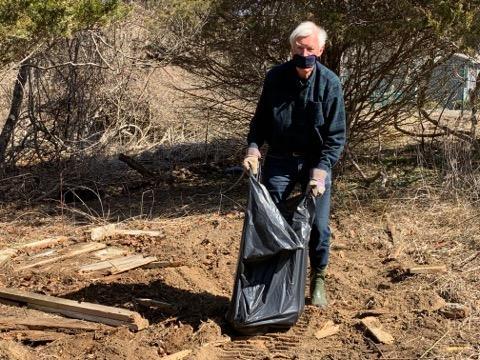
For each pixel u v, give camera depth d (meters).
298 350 4.50
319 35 4.60
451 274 5.70
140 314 5.15
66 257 6.68
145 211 8.83
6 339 4.74
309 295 5.39
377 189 8.66
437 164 9.39
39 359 4.39
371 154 10.37
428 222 7.26
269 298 4.64
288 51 8.77
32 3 6.86
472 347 4.47
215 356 4.44
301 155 4.93
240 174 10.73
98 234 7.39
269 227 4.61
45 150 11.29
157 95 13.03
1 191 10.03
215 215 8.31
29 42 7.33
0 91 12.95
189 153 12.00
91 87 11.35
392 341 4.59
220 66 9.35
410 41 8.46
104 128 11.92
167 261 6.32
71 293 5.62
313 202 4.76
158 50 9.86
